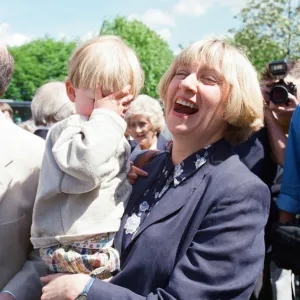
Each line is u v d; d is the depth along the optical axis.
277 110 2.71
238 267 1.38
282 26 13.61
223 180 1.48
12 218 1.74
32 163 1.81
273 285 2.73
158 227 1.50
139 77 1.65
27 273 1.75
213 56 1.57
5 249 1.73
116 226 1.58
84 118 1.57
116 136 1.49
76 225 1.51
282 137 2.68
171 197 1.55
